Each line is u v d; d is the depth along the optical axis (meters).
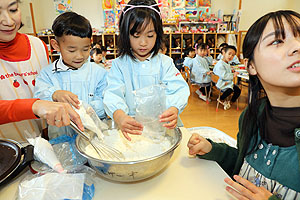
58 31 0.80
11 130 0.98
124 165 0.52
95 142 0.68
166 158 0.58
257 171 0.67
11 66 0.95
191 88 4.43
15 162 0.64
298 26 0.49
